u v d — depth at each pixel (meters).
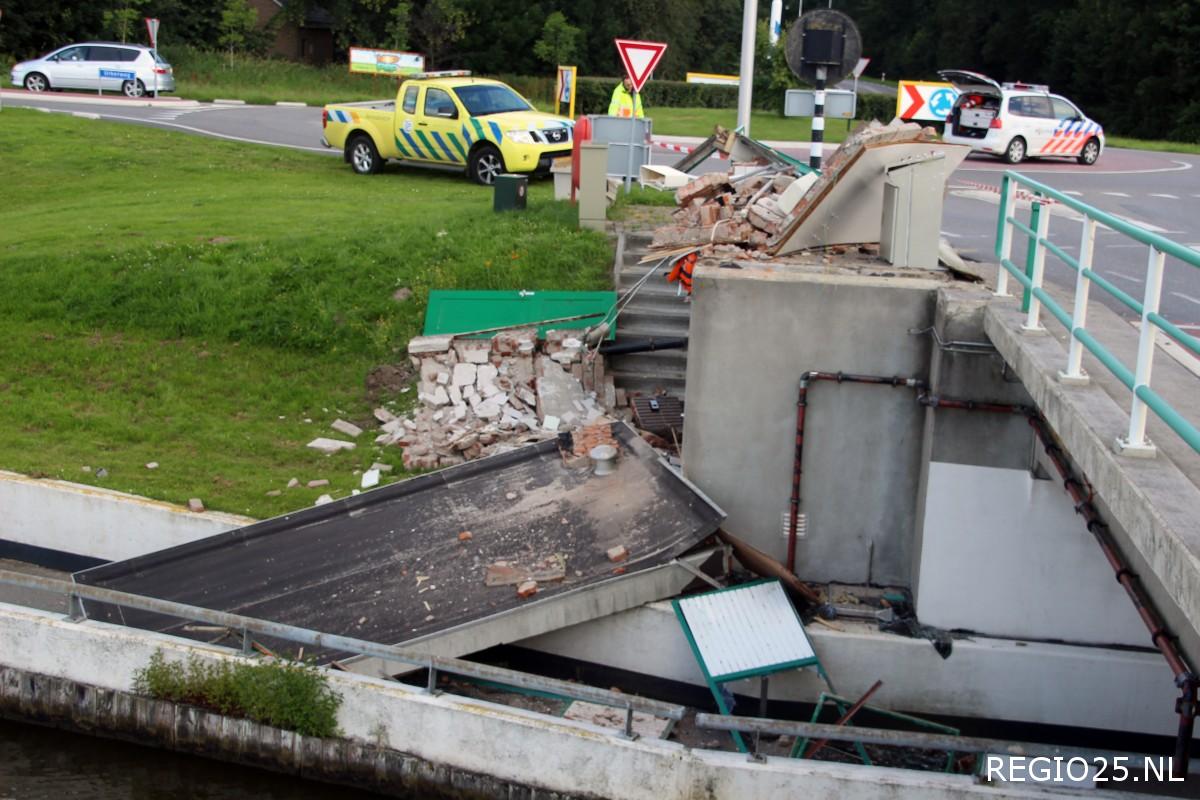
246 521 9.89
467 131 19.03
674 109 42.81
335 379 12.06
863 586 9.57
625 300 12.14
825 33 12.63
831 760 8.21
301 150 22.78
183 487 10.41
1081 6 50.62
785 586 9.16
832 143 29.28
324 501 10.13
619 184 16.22
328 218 15.23
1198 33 44.28
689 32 65.69
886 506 9.43
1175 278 13.78
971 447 8.61
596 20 59.25
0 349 12.56
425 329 12.26
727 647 8.34
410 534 9.53
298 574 9.20
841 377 9.18
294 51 57.59
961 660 8.55
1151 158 28.30
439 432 11.05
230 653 8.41
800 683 8.70
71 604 8.79
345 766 8.14
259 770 8.37
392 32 54.66
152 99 33.28
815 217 10.20
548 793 7.71
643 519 9.29
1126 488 5.11
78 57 33.94
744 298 9.23
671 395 11.46
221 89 38.50
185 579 9.27
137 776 8.59
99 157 20.97
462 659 8.74
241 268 13.33
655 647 8.83
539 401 11.29
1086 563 8.57
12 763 8.72
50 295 13.26
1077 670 8.47
